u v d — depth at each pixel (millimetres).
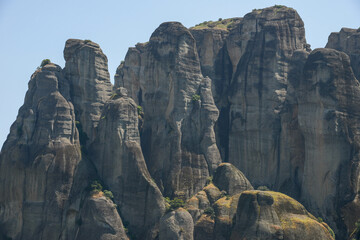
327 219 162750
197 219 158250
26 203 164375
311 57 174625
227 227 149625
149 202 162625
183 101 181000
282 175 179000
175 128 178250
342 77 169750
